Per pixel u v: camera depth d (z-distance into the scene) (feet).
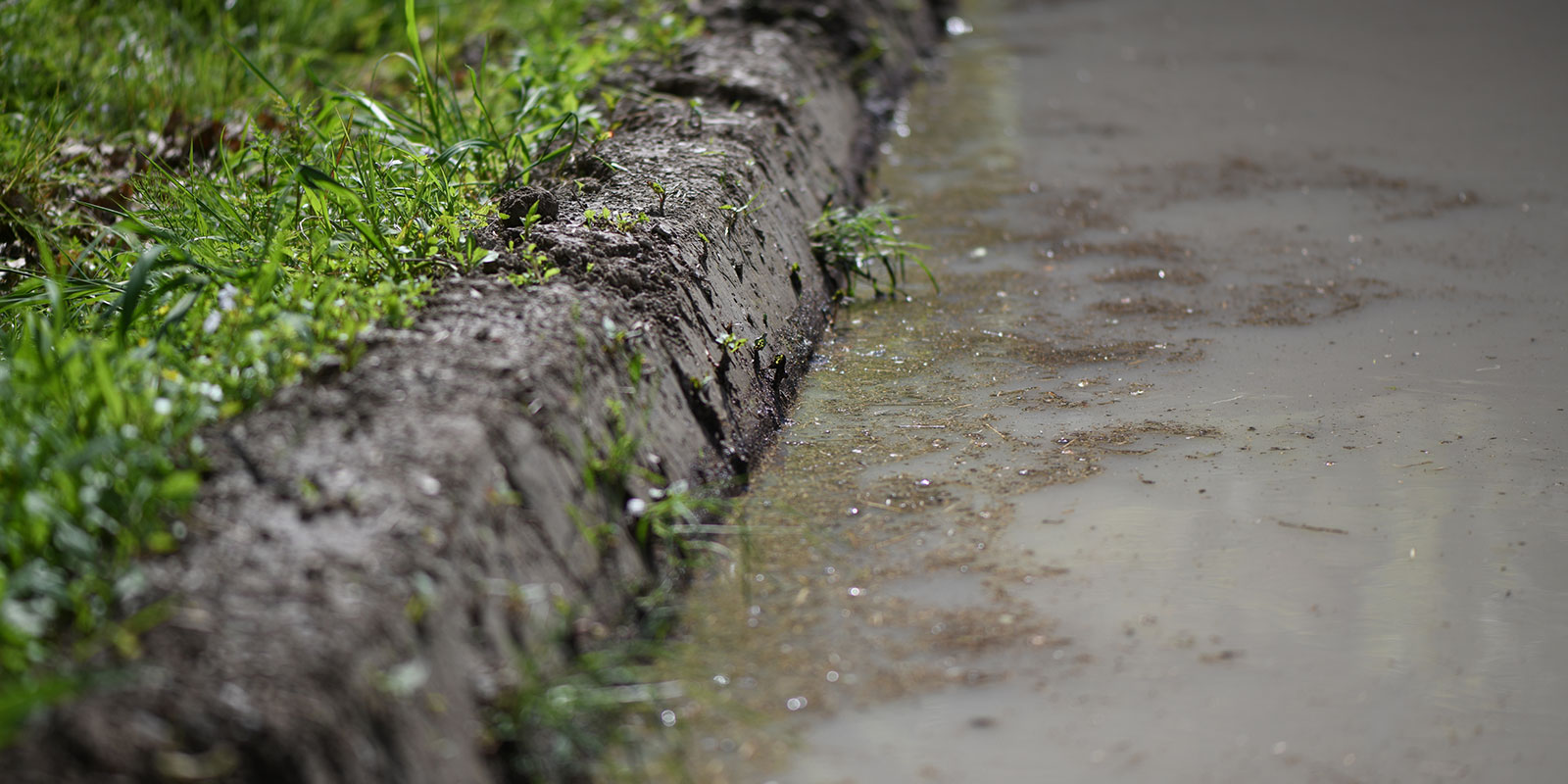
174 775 5.59
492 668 7.24
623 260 11.43
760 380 12.18
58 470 7.04
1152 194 19.44
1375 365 13.25
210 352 9.34
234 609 6.56
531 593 7.79
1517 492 10.57
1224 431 11.82
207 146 17.03
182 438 7.95
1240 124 23.16
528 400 8.84
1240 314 14.80
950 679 8.27
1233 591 9.26
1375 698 8.13
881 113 24.16
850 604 9.07
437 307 10.13
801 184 16.81
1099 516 10.31
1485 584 9.32
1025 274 16.37
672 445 10.12
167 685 5.97
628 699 7.82
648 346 10.54
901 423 12.13
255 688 6.02
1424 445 11.44
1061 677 8.31
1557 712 7.98
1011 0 37.11
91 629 6.42
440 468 7.81
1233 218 18.24
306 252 11.53
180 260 10.47
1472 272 15.80
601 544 8.75
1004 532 10.07
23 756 5.45
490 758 6.90
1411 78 26.00
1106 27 32.73
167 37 19.90
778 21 24.21
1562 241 16.72
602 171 14.17
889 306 15.46
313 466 7.79
